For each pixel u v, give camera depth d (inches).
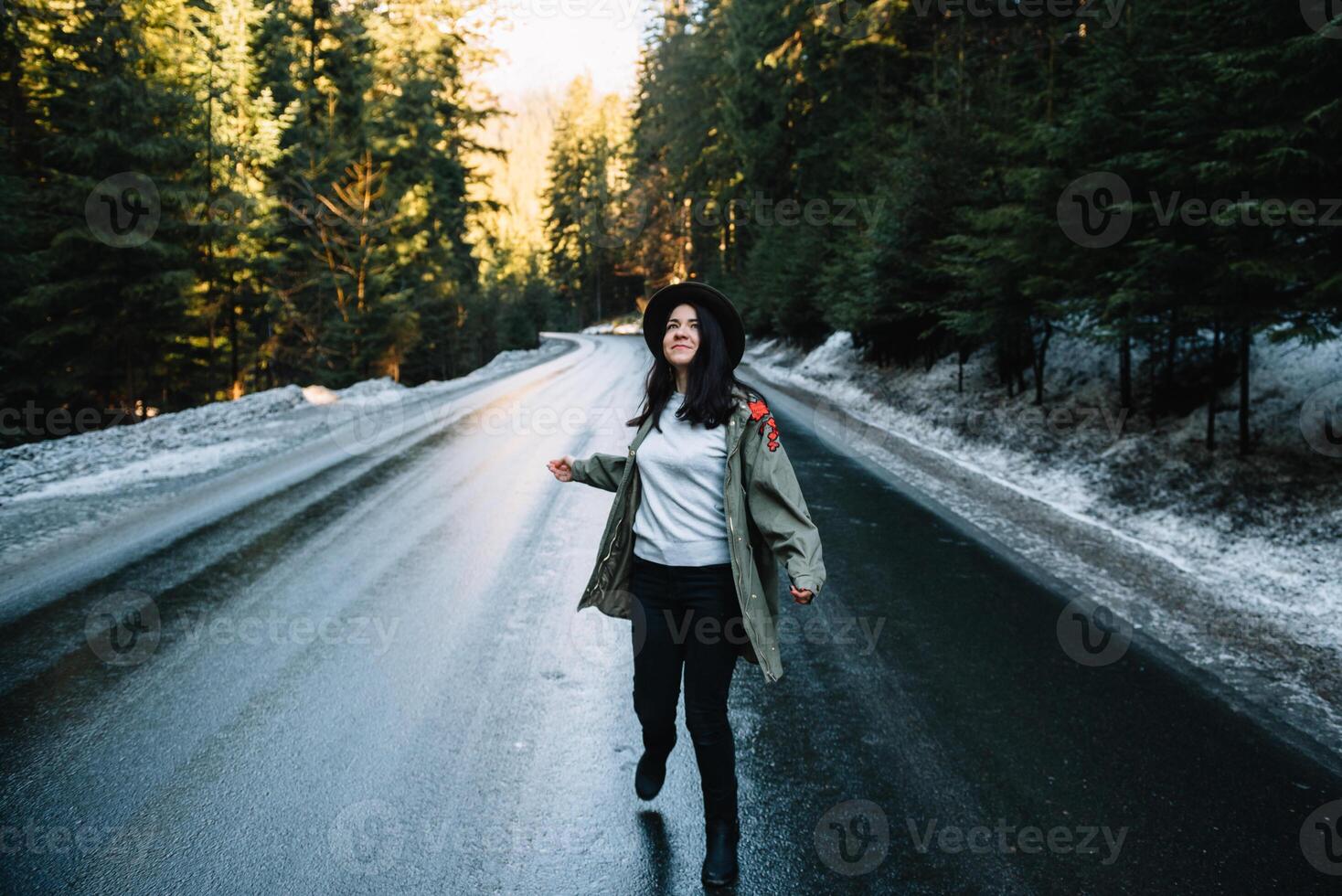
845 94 938.1
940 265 406.9
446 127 1286.9
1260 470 244.2
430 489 275.4
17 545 202.2
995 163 440.8
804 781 101.5
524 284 2331.4
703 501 82.0
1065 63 300.2
